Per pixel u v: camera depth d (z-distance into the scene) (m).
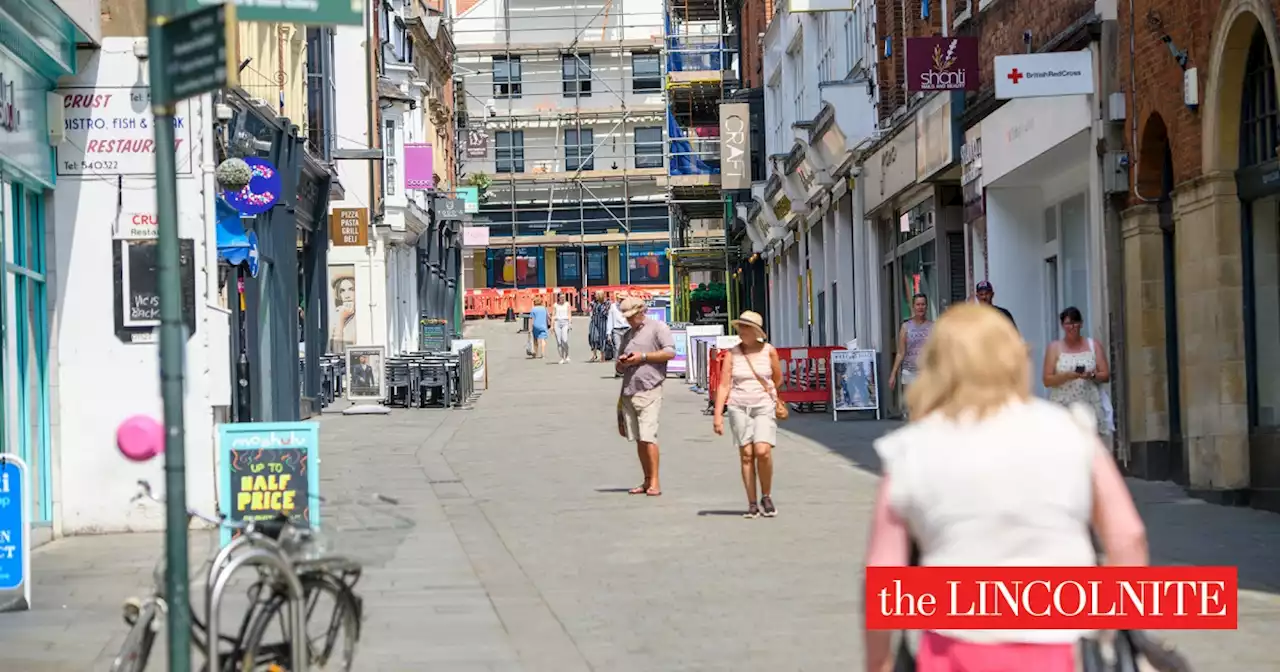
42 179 12.63
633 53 84.12
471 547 12.23
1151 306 15.46
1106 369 13.98
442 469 18.39
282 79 27.38
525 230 84.56
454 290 62.22
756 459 13.86
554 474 17.72
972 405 3.89
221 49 4.96
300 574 6.53
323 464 19.12
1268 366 13.52
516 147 84.25
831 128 29.31
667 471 17.92
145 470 13.06
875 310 28.56
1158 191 15.45
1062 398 14.02
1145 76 15.13
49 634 8.84
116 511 13.02
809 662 7.90
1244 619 8.58
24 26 11.49
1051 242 20.38
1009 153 19.22
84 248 13.09
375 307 38.75
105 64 13.12
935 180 23.36
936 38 20.19
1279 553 10.88
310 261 29.34
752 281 52.06
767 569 10.92
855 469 17.73
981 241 21.45
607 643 8.51
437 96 57.97
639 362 15.53
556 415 27.55
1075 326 13.98
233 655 6.17
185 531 5.27
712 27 61.19
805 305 39.31
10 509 9.61
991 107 19.95
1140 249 15.45
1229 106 13.52
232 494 10.77
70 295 13.06
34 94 12.42
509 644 8.50
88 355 13.04
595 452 20.39
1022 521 3.81
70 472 13.00
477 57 84.00
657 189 84.19
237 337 20.89
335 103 37.22
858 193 29.69
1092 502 3.92
